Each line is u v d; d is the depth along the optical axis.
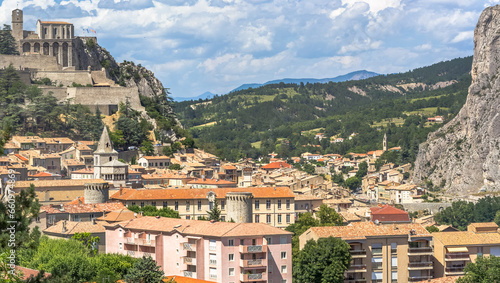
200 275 187.00
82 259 168.88
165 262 193.62
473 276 176.50
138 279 167.88
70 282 100.31
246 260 184.00
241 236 185.75
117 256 186.00
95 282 165.25
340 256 192.38
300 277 191.62
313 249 193.12
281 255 191.88
